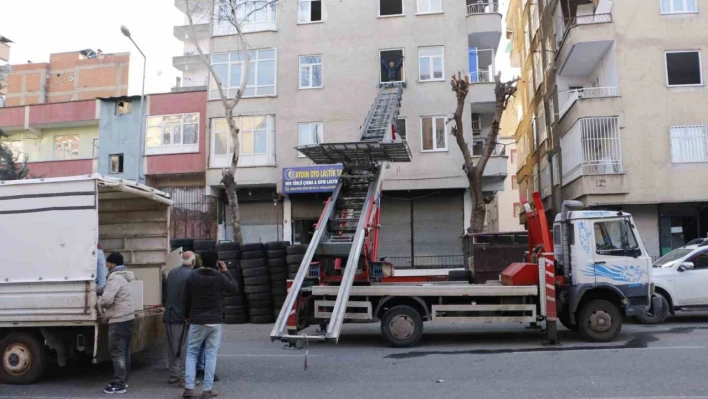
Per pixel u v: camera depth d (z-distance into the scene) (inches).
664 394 252.1
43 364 305.3
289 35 949.8
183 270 307.1
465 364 334.3
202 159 978.1
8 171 979.9
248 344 437.7
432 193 910.4
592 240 402.6
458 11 919.0
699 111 793.6
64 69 2171.5
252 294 587.2
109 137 1022.4
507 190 1811.0
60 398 272.4
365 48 930.1
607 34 821.9
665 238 817.5
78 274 292.8
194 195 984.3
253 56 952.3
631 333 436.5
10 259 299.9
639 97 805.9
